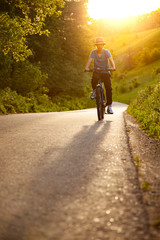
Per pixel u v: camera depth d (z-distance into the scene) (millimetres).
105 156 3449
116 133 5094
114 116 8625
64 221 1767
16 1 16625
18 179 2613
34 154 3582
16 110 14734
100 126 5996
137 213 1873
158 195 2191
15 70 21688
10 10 19281
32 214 1866
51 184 2463
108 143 4203
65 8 29953
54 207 1979
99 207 1974
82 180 2561
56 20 27281
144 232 1625
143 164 3127
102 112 7312
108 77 7273
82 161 3221
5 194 2232
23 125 6469
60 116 8883
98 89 7023
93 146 4004
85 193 2242
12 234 1606
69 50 32188
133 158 3387
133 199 2111
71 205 2012
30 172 2828
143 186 2359
